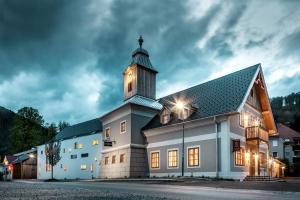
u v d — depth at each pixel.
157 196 10.12
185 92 36.03
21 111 74.31
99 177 38.94
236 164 26.27
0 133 136.62
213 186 17.75
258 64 29.91
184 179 23.88
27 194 10.63
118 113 36.78
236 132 27.09
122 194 10.93
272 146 67.62
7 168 63.25
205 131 27.55
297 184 17.31
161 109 34.12
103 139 39.84
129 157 32.88
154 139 33.19
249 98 30.73
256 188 15.81
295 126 99.50
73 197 9.20
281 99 154.12
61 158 50.72
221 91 30.09
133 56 41.16
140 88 38.25
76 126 55.12
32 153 61.53
